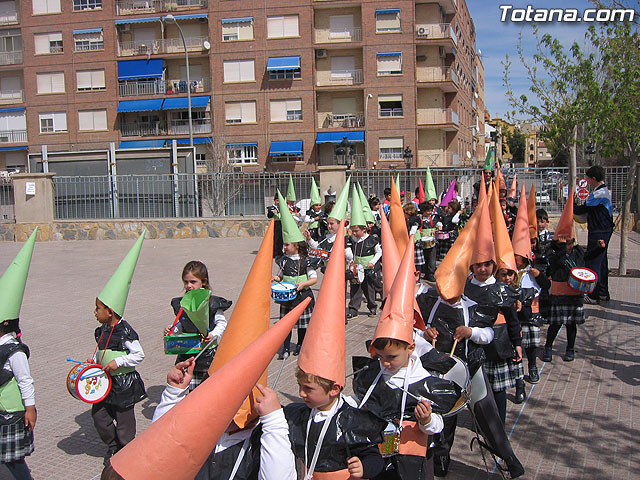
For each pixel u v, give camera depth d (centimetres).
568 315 730
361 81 4184
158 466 214
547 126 1241
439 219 1271
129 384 488
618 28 1154
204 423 223
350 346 825
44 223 2245
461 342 434
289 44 4138
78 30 4312
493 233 551
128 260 493
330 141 4175
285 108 4197
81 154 2420
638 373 697
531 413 589
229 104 4234
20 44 4434
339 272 311
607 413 584
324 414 297
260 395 278
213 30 4181
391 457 339
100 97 4334
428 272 1282
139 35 4341
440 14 4222
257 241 2134
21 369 417
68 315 1042
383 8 4078
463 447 525
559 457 496
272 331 253
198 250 1909
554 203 1939
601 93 1145
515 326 477
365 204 1126
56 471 495
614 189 2042
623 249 1283
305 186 2303
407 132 4141
